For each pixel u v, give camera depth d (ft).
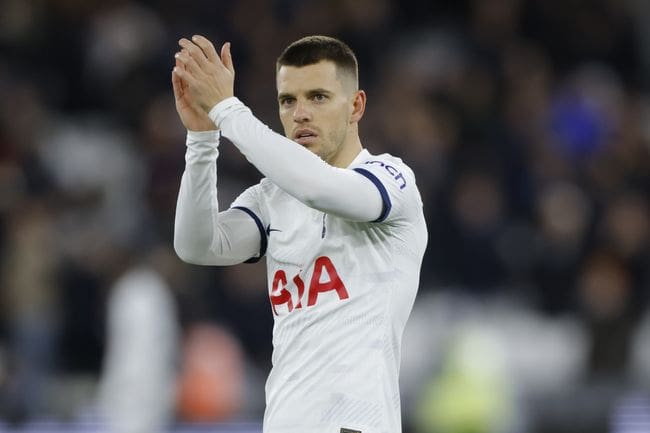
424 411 135.03
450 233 164.76
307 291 60.34
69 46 194.59
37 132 183.32
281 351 60.59
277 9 195.72
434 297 155.94
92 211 162.71
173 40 191.62
